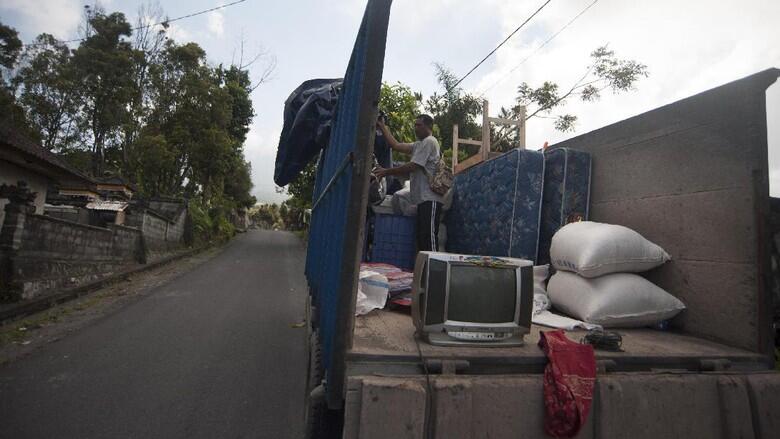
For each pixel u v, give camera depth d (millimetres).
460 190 4176
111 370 4453
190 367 4594
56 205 14711
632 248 2375
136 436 3092
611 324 2357
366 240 3979
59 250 8516
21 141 9891
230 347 5367
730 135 2152
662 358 1824
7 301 6688
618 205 2889
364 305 2371
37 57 19609
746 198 2059
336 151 2779
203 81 22031
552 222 3141
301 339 5836
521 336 1906
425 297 1793
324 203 3332
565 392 1546
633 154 2781
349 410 1460
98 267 10188
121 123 21219
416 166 3443
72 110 20359
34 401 3646
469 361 1646
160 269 12773
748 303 2021
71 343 5395
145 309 7473
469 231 3846
